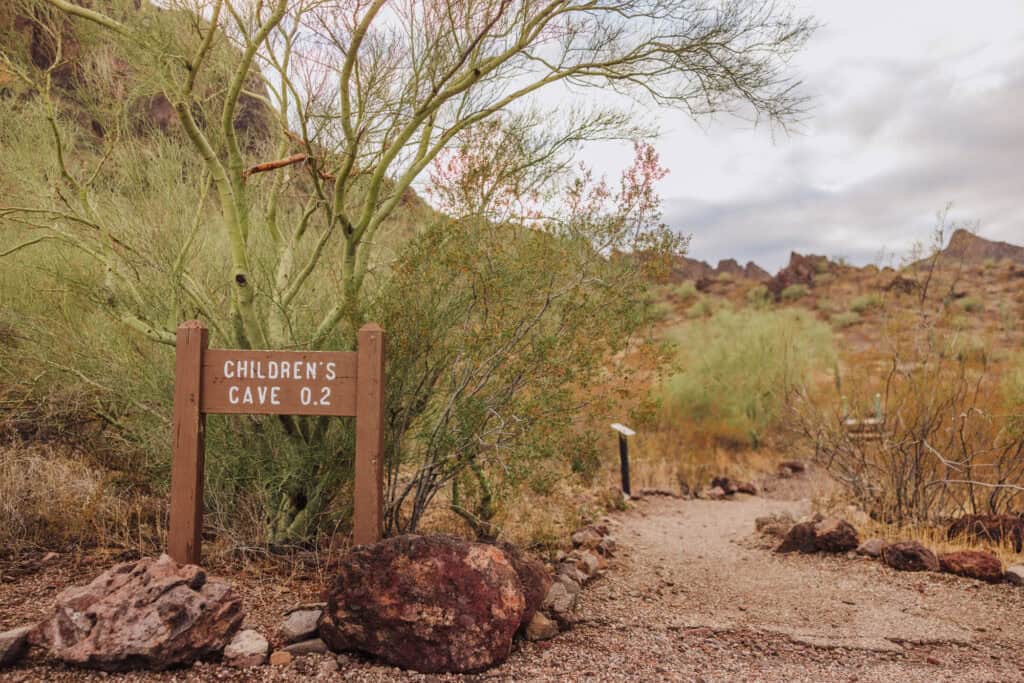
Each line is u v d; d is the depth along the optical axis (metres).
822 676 3.69
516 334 4.78
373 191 4.65
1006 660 4.11
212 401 4.09
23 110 5.57
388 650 3.45
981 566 5.79
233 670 3.31
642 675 3.57
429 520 6.00
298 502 5.16
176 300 5.23
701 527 8.60
